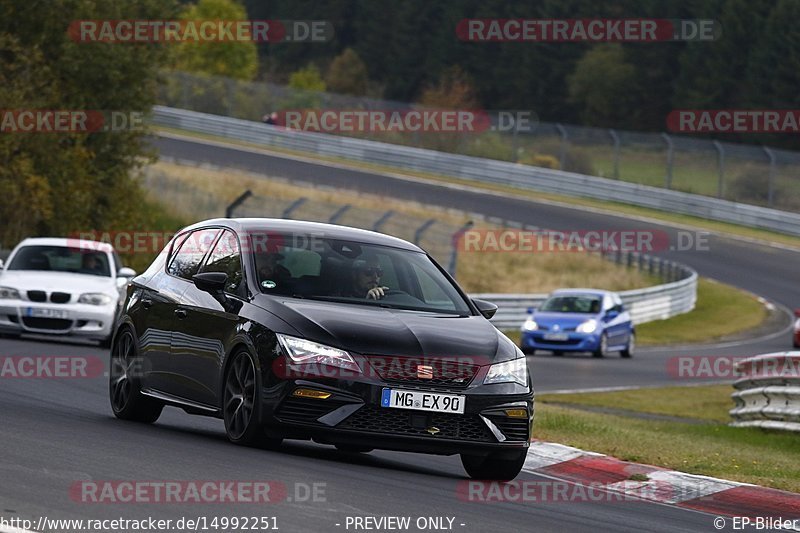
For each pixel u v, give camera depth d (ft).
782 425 189.47
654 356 353.10
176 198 495.82
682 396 255.09
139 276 132.05
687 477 118.62
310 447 118.11
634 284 504.02
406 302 114.01
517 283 488.44
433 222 391.24
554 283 492.54
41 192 365.61
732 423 200.85
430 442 102.99
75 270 237.45
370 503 86.22
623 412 221.87
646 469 122.83
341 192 586.86
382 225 416.67
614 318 341.62
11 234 368.27
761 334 427.74
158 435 113.39
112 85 399.85
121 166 415.03
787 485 118.93
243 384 107.76
